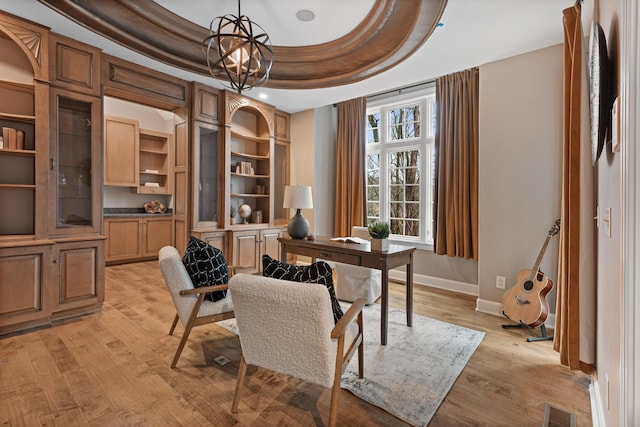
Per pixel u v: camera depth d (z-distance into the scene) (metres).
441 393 1.90
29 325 2.75
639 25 0.93
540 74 2.97
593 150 1.66
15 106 2.90
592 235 1.86
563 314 2.13
